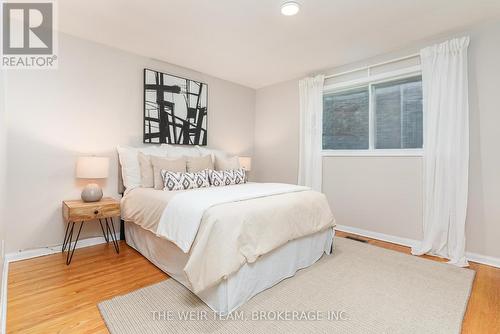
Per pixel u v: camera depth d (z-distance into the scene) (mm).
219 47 2859
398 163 2916
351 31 2494
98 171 2477
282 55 3086
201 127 3711
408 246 2809
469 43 2420
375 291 1823
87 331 1383
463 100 2400
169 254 2012
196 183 2668
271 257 1879
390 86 3035
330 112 3594
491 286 1921
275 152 4234
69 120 2582
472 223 2424
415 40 2680
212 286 1559
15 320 1460
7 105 2242
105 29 2469
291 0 2000
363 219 3199
